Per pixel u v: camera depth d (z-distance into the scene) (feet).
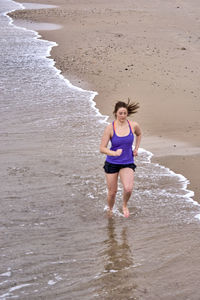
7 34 113.29
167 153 45.57
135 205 35.40
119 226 32.37
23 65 84.07
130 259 28.30
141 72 78.74
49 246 29.76
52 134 51.01
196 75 76.95
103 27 121.80
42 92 68.03
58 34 113.50
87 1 174.29
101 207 35.19
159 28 120.67
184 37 109.60
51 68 82.48
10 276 26.61
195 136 50.03
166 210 34.58
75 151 46.21
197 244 29.86
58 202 35.86
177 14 142.72
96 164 43.14
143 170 41.65
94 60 87.56
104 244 30.04
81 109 60.39
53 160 43.86
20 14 144.97
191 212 34.30
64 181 39.50
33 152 45.78
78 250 29.35
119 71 79.51
